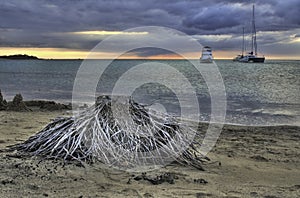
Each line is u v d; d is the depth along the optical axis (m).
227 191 5.54
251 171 6.82
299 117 14.83
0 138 8.69
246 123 13.23
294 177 6.52
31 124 10.79
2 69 70.75
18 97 14.23
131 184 5.65
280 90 27.02
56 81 35.00
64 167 6.18
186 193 5.34
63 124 7.32
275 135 10.64
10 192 5.11
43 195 5.05
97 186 5.50
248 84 32.59
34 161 6.43
